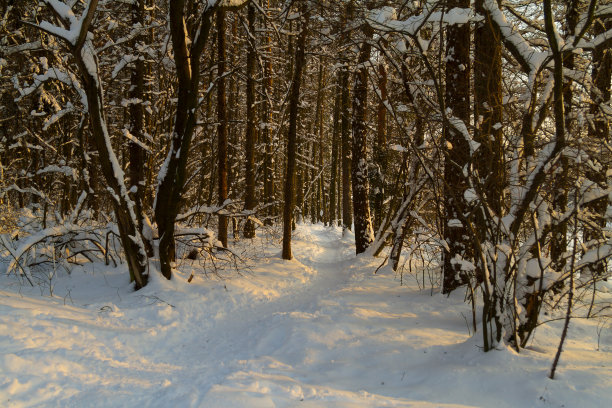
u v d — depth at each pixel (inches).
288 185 479.5
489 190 171.2
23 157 419.5
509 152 180.1
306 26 452.4
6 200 380.8
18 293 250.1
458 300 253.9
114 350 189.9
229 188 673.0
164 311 251.9
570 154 151.3
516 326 160.7
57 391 139.4
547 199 163.3
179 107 286.4
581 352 162.7
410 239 405.7
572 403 121.1
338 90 807.1
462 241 263.7
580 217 160.9
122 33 431.8
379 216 579.8
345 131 715.4
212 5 274.1
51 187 421.1
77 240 325.1
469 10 220.8
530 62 168.6
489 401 131.0
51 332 184.1
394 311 249.4
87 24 237.8
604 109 173.5
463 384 140.6
